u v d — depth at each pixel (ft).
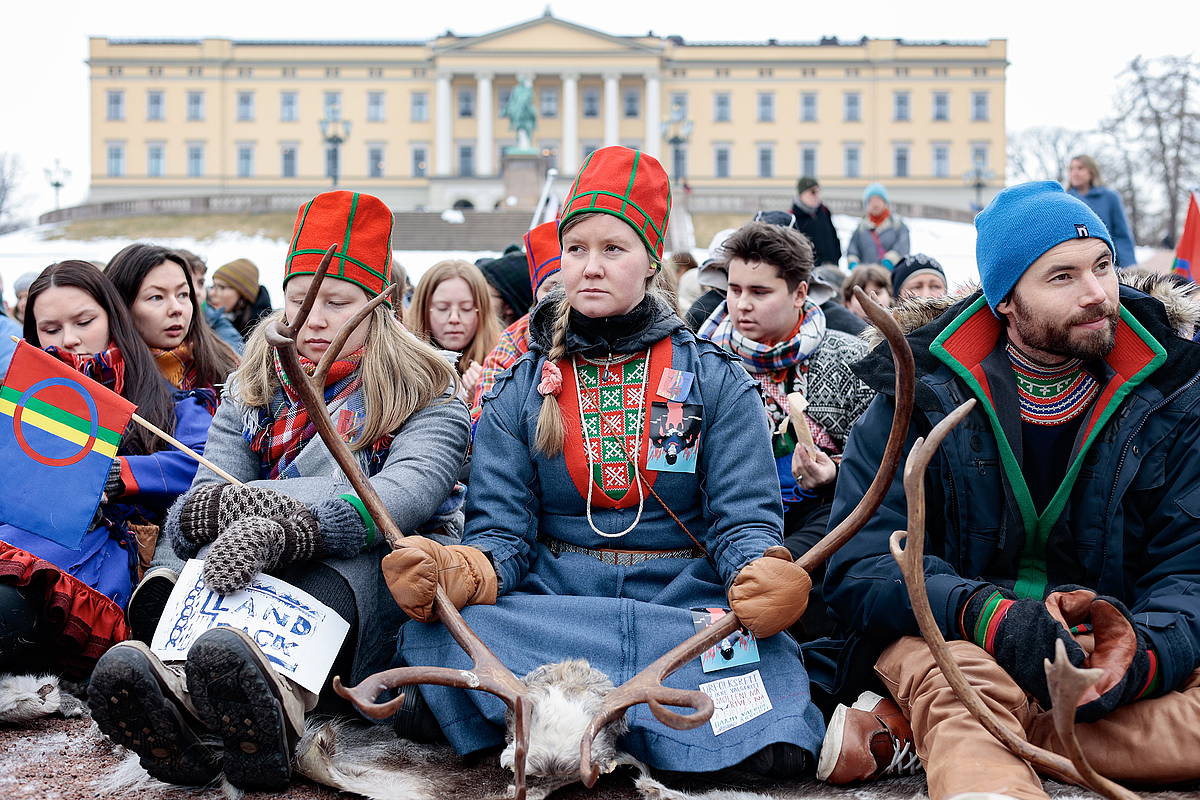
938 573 9.25
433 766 9.14
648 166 10.28
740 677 9.20
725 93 236.84
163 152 238.68
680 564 10.23
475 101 232.94
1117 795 6.84
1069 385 9.82
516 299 21.97
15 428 11.00
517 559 10.15
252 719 8.11
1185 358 9.38
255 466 11.36
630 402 10.30
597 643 9.32
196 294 14.80
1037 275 9.40
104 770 9.07
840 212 166.71
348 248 10.91
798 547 12.22
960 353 9.91
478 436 10.53
